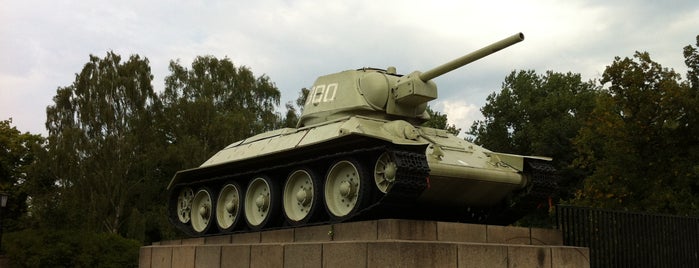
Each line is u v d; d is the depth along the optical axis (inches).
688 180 1133.7
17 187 2192.4
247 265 631.2
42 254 1264.8
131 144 1801.2
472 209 721.6
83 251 1309.1
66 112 1863.9
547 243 632.4
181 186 850.1
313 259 555.5
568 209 673.6
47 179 1878.7
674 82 1055.0
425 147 570.9
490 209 711.7
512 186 666.8
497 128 2317.9
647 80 1080.8
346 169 614.2
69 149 1744.6
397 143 556.4
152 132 1884.8
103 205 1747.0
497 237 596.7
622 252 685.3
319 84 759.1
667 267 706.2
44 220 1640.0
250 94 2081.7
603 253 674.2
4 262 1273.4
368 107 694.5
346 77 727.7
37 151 1790.1
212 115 1935.3
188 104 1915.6
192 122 1913.1
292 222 657.0
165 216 1781.5
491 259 533.3
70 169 1744.6
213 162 786.8
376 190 590.6
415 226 543.5
